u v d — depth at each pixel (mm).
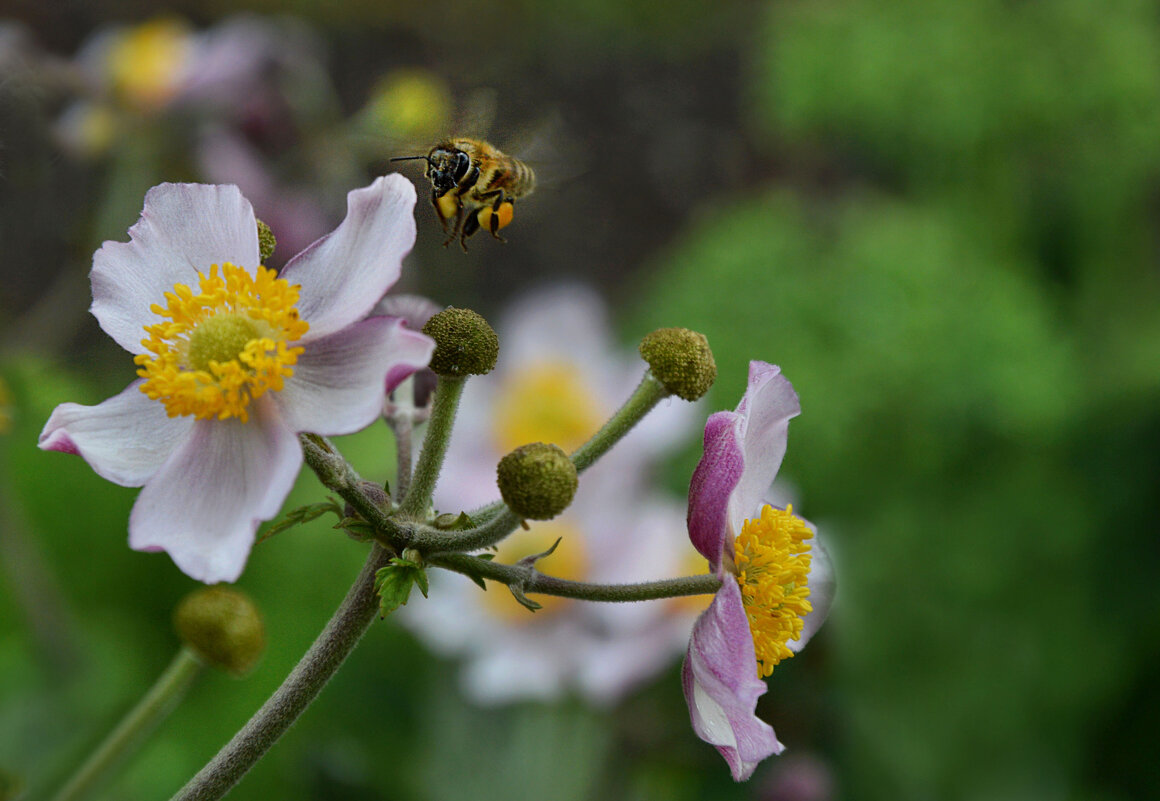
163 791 496
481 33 1420
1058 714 606
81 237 648
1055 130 868
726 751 310
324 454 298
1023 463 765
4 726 442
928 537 675
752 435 326
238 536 298
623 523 496
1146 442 738
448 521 303
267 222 615
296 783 525
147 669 545
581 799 507
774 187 1247
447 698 526
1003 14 851
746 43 1431
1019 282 784
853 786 531
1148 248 1030
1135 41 839
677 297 771
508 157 368
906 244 761
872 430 726
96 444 307
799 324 733
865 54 848
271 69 639
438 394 304
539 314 586
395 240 305
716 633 309
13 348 653
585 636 491
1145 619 667
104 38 645
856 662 561
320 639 301
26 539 463
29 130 437
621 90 1363
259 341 305
